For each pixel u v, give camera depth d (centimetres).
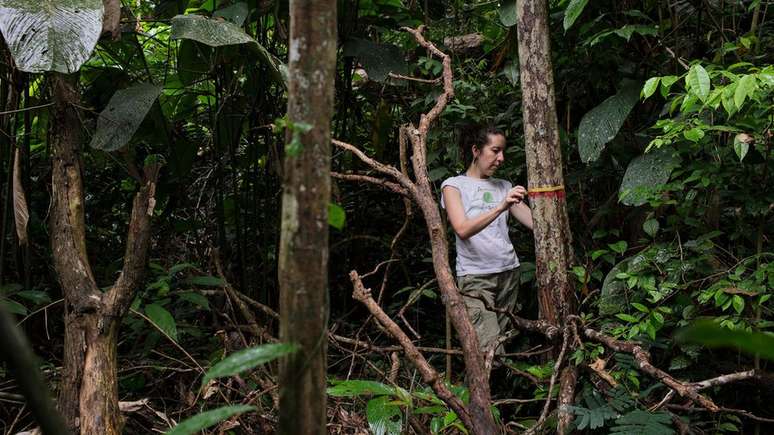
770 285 256
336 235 448
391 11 409
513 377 336
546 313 294
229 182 495
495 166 355
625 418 238
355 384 240
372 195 470
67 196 260
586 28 343
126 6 352
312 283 103
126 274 238
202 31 294
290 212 103
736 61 339
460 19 471
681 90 336
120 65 376
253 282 406
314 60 102
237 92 380
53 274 376
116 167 454
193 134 472
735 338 45
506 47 402
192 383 308
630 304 288
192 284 353
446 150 430
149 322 323
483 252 348
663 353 299
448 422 238
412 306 424
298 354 104
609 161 360
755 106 270
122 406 264
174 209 421
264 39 380
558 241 292
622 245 301
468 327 233
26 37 248
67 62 246
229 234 457
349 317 438
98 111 372
